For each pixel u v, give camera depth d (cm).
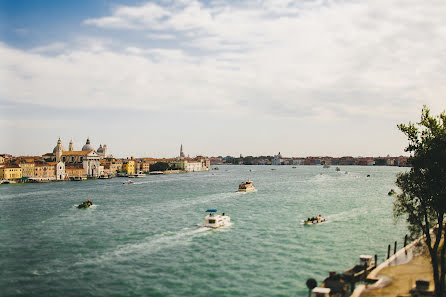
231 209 11588
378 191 17688
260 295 4625
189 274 5384
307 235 7725
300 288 4841
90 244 7119
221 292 4731
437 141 4178
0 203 13575
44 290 4844
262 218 9838
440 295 3916
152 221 9462
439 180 4191
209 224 8656
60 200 14525
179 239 7456
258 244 7012
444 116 4241
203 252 6494
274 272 5444
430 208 4528
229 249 6675
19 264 5900
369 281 4544
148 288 4884
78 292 4769
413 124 4381
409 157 4462
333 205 12400
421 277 4553
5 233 8150
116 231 8262
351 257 6147
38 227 8806
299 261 5947
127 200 14325
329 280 4381
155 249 6712
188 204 12912
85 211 11369
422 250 5581
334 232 8000
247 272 5450
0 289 4872
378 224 8869
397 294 4034
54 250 6706
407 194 4744
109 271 5541
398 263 5097
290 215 10325
